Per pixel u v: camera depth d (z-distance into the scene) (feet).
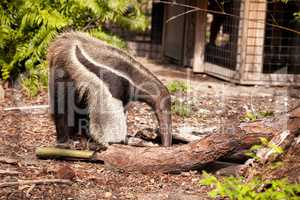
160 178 17.92
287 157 16.87
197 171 18.21
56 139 19.94
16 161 18.39
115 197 16.94
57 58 19.36
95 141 19.40
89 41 19.44
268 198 15.26
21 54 25.44
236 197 15.33
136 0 27.81
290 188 15.10
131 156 18.11
